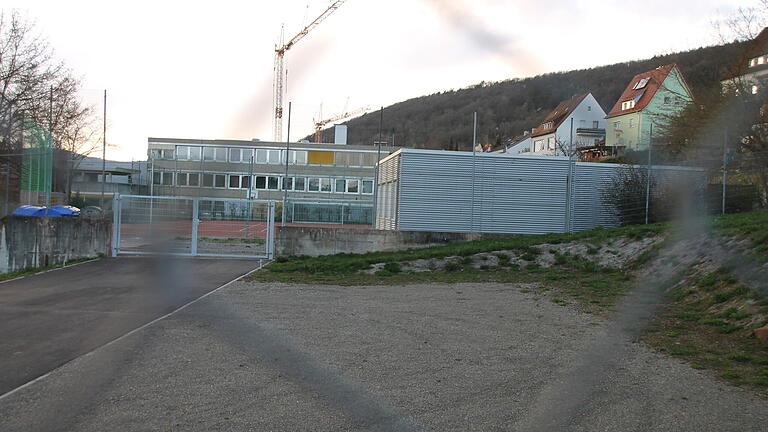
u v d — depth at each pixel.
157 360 5.80
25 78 18.34
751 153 15.69
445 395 4.78
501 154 19.95
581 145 43.31
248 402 4.55
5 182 15.13
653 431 3.98
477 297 10.31
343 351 6.27
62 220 15.25
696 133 18.97
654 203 18.27
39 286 11.40
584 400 4.64
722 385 4.96
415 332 7.32
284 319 8.15
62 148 21.41
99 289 11.04
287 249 17.53
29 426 3.99
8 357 5.87
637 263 12.06
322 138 50.97
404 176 19.64
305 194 45.72
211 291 10.98
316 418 4.21
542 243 15.82
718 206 16.20
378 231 17.77
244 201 17.33
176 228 17.06
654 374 5.32
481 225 19.78
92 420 4.12
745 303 7.38
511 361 5.88
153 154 23.45
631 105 39.19
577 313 8.52
